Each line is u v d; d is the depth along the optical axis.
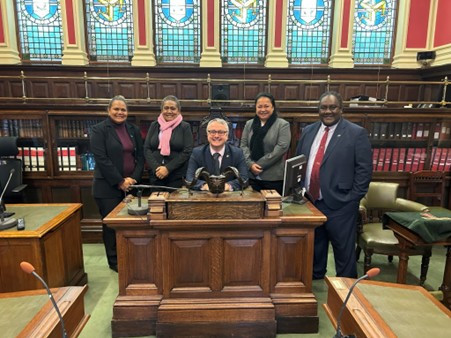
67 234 2.23
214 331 1.81
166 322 1.79
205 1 4.30
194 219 1.70
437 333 1.00
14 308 1.09
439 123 3.23
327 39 4.61
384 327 1.02
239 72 4.40
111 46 4.52
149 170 2.87
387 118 3.16
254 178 2.59
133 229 1.78
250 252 1.81
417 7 4.34
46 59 4.49
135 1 4.26
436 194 3.21
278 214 1.75
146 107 3.03
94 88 4.32
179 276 1.81
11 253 1.87
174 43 4.56
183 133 2.56
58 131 3.12
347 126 2.12
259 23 4.55
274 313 1.82
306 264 1.86
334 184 2.11
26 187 3.06
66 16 4.23
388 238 2.39
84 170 3.17
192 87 4.41
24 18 4.38
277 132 2.49
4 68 4.21
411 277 2.63
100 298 2.29
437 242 1.93
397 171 3.33
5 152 2.90
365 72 4.41
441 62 4.12
